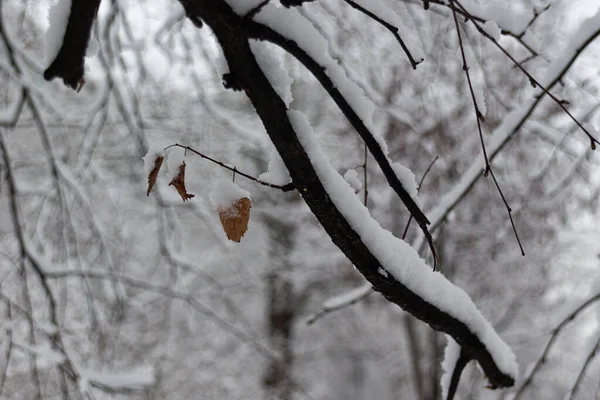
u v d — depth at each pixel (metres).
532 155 4.45
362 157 6.94
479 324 1.82
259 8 1.19
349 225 1.42
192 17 1.23
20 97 3.75
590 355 3.01
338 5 3.71
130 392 3.96
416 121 4.87
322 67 1.33
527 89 3.71
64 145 4.66
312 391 11.46
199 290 7.28
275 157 1.42
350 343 10.51
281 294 9.89
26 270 4.02
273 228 8.95
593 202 4.30
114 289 4.20
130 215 6.30
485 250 7.09
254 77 1.28
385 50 4.13
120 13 4.00
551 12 3.37
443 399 2.02
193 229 7.43
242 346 7.82
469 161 5.69
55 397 3.89
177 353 6.96
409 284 1.56
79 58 1.11
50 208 4.38
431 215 2.81
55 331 3.64
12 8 4.05
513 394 3.05
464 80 3.81
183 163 1.42
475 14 2.50
